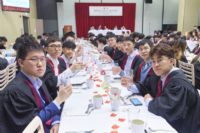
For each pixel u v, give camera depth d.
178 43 3.09
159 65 1.30
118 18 12.23
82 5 11.86
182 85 1.22
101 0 12.09
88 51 4.97
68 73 1.91
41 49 1.17
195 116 1.23
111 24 12.27
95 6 11.91
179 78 1.27
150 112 1.23
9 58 4.14
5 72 2.71
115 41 4.16
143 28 12.62
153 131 0.95
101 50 4.64
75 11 11.90
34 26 11.10
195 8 10.80
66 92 1.21
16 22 8.28
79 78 2.11
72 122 1.09
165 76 1.38
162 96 1.24
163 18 12.67
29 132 0.79
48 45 2.04
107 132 0.96
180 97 1.17
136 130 0.86
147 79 1.68
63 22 12.10
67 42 2.64
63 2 11.90
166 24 12.64
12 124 1.01
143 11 12.44
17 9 7.41
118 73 2.14
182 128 1.26
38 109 1.15
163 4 12.48
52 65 2.06
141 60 2.52
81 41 6.74
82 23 12.05
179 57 3.08
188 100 1.22
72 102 1.41
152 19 12.59
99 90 1.71
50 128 1.36
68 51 2.62
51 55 2.08
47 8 12.03
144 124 0.88
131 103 1.39
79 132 0.96
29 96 1.10
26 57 1.13
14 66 3.23
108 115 1.18
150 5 12.41
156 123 1.06
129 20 12.30
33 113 1.06
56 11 12.12
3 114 1.00
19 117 1.02
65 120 1.12
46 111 1.14
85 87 1.77
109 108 1.30
